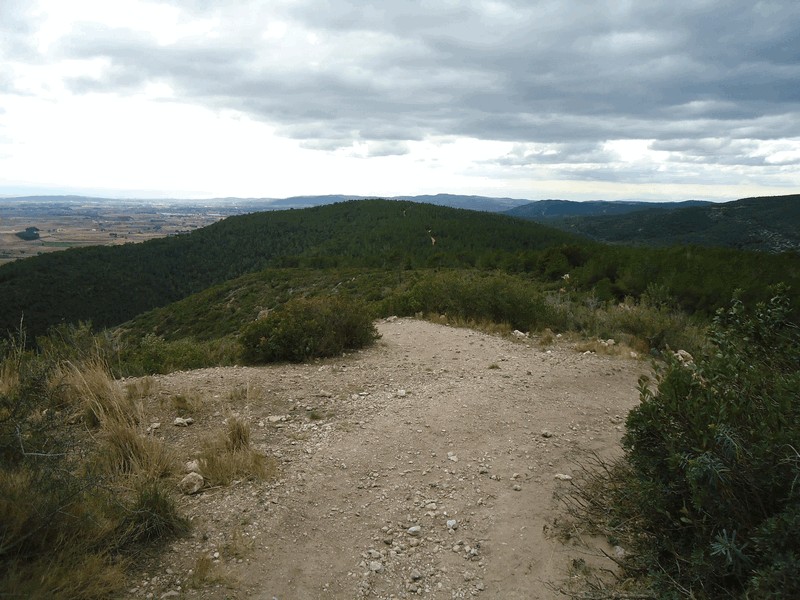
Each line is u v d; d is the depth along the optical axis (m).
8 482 2.71
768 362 3.27
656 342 9.00
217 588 2.66
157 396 5.47
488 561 3.06
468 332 10.06
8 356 5.65
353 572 2.93
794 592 1.96
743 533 2.35
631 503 3.22
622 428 5.24
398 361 7.64
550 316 10.63
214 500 3.54
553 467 4.29
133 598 2.52
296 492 3.72
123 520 2.97
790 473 2.28
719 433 2.44
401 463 4.31
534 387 6.39
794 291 12.15
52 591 2.35
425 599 2.75
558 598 2.71
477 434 4.91
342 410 5.46
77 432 4.30
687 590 2.37
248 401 5.50
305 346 7.70
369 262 75.12
